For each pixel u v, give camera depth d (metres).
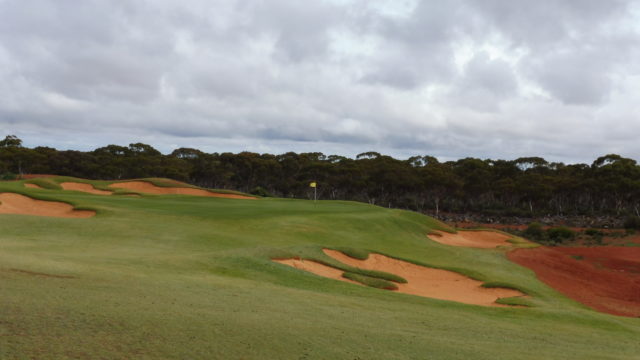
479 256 35.06
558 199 105.94
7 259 13.70
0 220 25.92
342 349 8.29
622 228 81.81
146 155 126.12
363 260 26.95
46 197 38.53
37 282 10.92
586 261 45.38
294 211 42.66
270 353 7.48
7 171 99.12
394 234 39.97
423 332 11.07
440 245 38.56
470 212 108.19
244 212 39.38
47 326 7.44
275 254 22.16
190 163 125.38
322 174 116.75
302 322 10.24
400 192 112.81
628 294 28.30
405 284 23.77
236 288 14.27
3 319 7.54
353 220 41.28
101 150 130.62
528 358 9.44
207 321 9.08
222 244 25.61
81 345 6.75
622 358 10.71
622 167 101.00
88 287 11.16
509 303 19.77
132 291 11.43
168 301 10.74
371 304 14.79
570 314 17.28
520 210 103.25
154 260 17.80
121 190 60.12
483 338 11.35
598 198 102.94
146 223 29.97
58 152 116.12
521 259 35.97
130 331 7.72
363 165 119.25
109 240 23.72
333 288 17.50
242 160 125.81
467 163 118.12
